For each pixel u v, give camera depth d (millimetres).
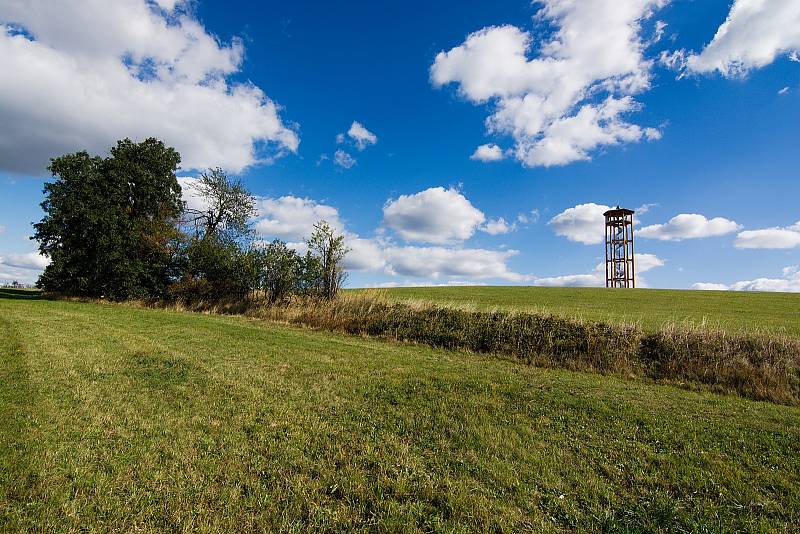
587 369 13688
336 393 9172
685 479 6004
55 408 7434
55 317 19984
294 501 5105
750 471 6293
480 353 15680
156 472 5555
